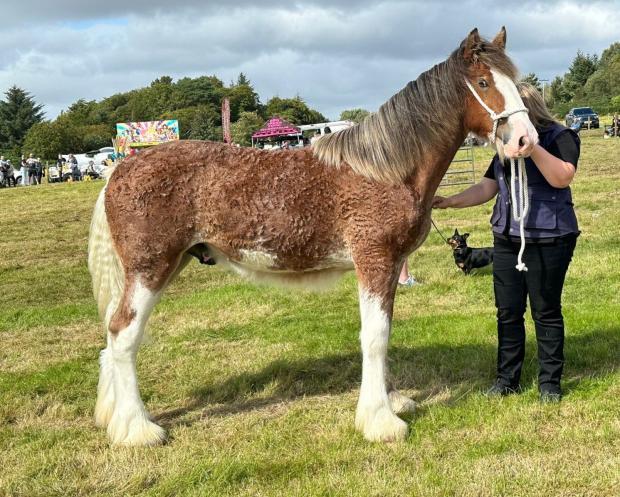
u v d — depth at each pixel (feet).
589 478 10.18
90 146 214.90
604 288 22.45
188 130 234.79
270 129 152.46
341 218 11.96
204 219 12.10
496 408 13.08
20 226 49.90
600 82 214.69
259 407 14.19
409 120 11.81
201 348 18.53
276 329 19.99
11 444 12.59
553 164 12.08
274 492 10.34
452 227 38.81
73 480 11.05
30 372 16.78
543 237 12.64
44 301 26.55
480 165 72.59
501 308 13.73
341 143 11.99
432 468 10.80
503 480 10.29
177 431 12.85
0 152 209.97
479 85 11.76
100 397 13.26
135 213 11.87
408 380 15.31
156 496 10.39
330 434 12.36
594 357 15.48
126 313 12.12
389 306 12.15
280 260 12.30
